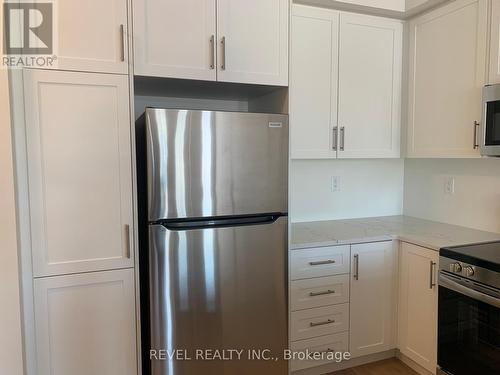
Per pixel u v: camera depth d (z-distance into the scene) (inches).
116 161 68.8
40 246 65.0
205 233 72.7
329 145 101.3
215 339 75.3
